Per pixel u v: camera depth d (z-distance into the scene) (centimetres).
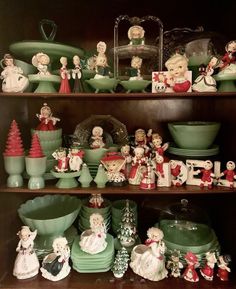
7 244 97
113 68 108
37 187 92
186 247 96
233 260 98
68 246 98
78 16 115
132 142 111
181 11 114
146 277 92
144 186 93
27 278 92
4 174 96
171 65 91
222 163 105
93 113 119
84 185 95
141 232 117
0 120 93
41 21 104
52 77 93
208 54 100
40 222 96
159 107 118
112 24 115
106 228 108
